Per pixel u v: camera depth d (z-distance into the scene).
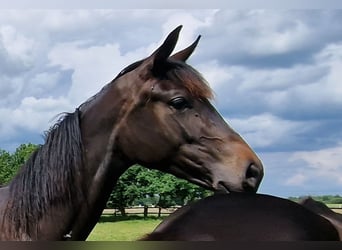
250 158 2.74
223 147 2.75
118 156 2.87
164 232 1.75
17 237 2.63
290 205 1.89
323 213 2.22
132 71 2.90
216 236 1.72
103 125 2.83
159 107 2.79
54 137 2.77
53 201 2.68
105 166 2.81
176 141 2.77
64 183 2.70
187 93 2.79
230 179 2.69
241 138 2.85
